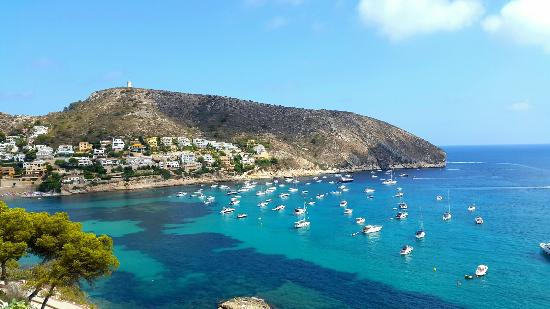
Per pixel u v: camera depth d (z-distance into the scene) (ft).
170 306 213.87
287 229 397.39
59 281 153.28
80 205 555.28
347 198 602.44
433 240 339.16
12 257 148.87
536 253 294.66
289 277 255.70
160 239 360.69
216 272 267.59
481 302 211.20
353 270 266.36
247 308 201.87
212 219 452.76
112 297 226.17
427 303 211.61
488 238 342.03
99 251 156.56
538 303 208.64
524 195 601.21
